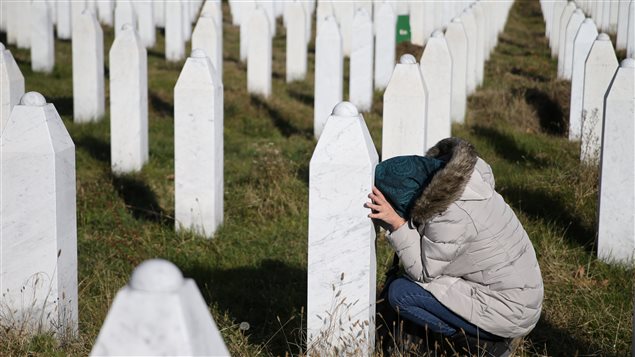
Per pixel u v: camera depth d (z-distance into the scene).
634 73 6.57
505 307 4.45
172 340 2.23
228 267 6.75
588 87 9.30
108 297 5.56
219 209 7.62
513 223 4.50
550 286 6.25
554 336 5.49
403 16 17.25
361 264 4.49
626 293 6.20
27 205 4.88
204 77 7.27
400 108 7.65
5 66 7.14
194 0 20.97
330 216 4.46
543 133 11.66
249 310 5.84
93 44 11.08
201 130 7.34
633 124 6.56
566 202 8.05
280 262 6.82
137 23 18.00
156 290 2.25
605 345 5.39
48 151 4.82
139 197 8.56
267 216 7.97
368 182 4.40
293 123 11.98
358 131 4.41
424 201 4.30
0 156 4.84
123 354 2.24
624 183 6.66
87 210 8.00
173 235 7.48
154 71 15.16
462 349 4.70
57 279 4.94
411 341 4.77
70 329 5.04
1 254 4.93
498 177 9.02
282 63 17.03
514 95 13.31
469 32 13.53
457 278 4.54
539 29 24.81
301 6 14.88
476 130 11.34
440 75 8.96
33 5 14.06
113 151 9.27
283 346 5.24
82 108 11.24
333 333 4.56
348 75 15.54
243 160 9.96
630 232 6.70
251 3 16.47
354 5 18.48
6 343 4.75
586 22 10.79
